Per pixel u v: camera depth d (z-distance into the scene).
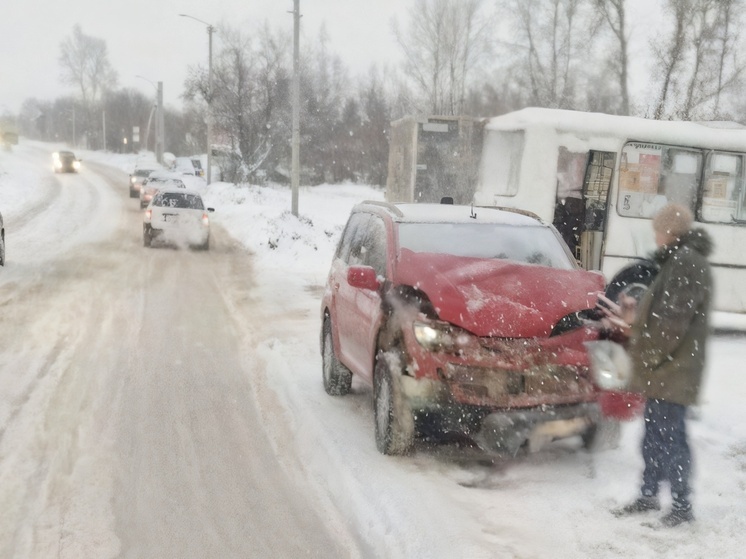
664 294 4.45
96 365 8.67
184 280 15.91
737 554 4.20
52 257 18.53
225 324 11.41
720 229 11.51
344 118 56.56
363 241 7.32
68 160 63.66
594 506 4.86
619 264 11.56
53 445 6.07
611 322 5.54
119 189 49.06
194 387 7.94
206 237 21.48
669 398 4.47
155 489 5.33
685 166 11.52
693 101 22.48
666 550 4.26
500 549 4.25
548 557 4.17
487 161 12.62
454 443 6.03
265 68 44.50
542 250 6.57
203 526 4.80
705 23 22.64
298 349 9.69
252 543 4.59
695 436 6.14
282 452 6.15
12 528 4.66
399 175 16.25
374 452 5.88
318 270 18.22
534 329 5.42
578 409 5.27
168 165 67.12
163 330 10.80
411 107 37.28
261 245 21.55
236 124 45.22
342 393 7.61
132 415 6.93
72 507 4.98
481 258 6.10
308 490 5.40
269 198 38.94
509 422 5.15
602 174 11.84
